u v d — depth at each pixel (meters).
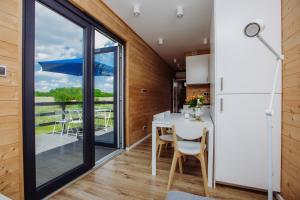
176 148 2.01
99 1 2.45
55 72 2.60
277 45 1.77
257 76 1.84
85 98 2.33
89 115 2.38
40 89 2.36
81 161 2.52
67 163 2.48
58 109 3.18
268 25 1.79
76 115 3.27
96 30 2.61
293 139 1.55
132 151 3.32
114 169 2.47
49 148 3.13
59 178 1.91
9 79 1.38
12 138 1.41
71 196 1.80
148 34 3.78
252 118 1.87
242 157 1.92
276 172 1.80
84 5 2.14
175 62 6.75
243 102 1.90
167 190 1.94
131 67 3.51
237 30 1.90
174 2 2.51
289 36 1.61
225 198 1.80
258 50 1.83
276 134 1.79
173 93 8.13
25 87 1.54
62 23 2.24
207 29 3.50
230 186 2.02
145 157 2.99
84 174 2.28
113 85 3.46
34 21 1.61
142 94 4.16
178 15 2.66
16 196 1.44
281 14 1.75
